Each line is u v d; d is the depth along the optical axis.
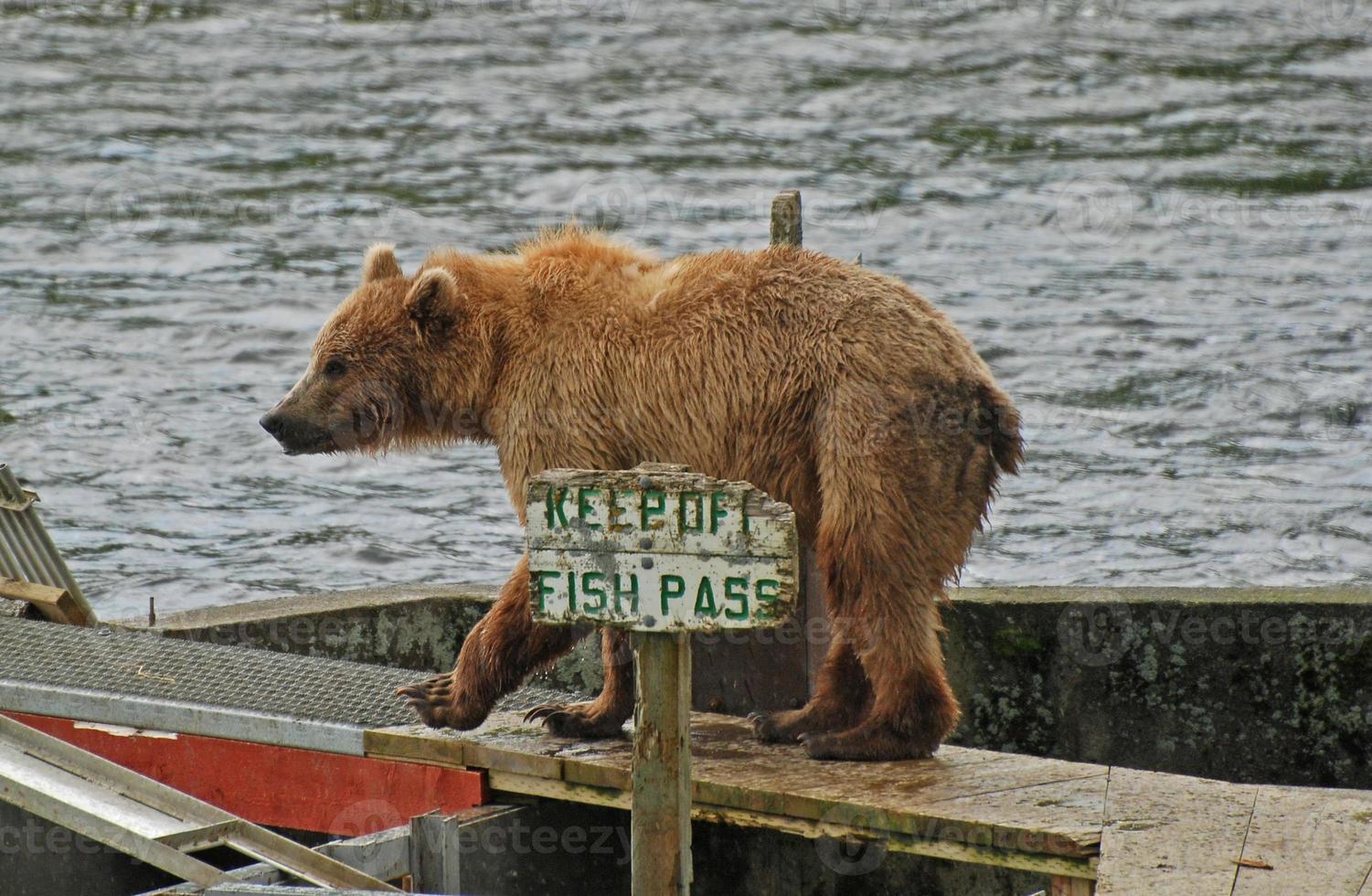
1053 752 25.42
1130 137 78.00
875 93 85.38
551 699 22.30
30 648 23.25
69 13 99.38
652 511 14.84
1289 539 38.09
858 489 18.72
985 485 19.55
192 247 62.50
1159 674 25.11
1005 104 83.25
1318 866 16.31
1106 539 38.38
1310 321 54.41
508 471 20.62
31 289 57.47
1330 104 82.62
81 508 41.09
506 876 19.56
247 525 40.50
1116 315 55.12
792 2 102.62
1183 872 16.20
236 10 101.88
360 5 103.06
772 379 19.25
